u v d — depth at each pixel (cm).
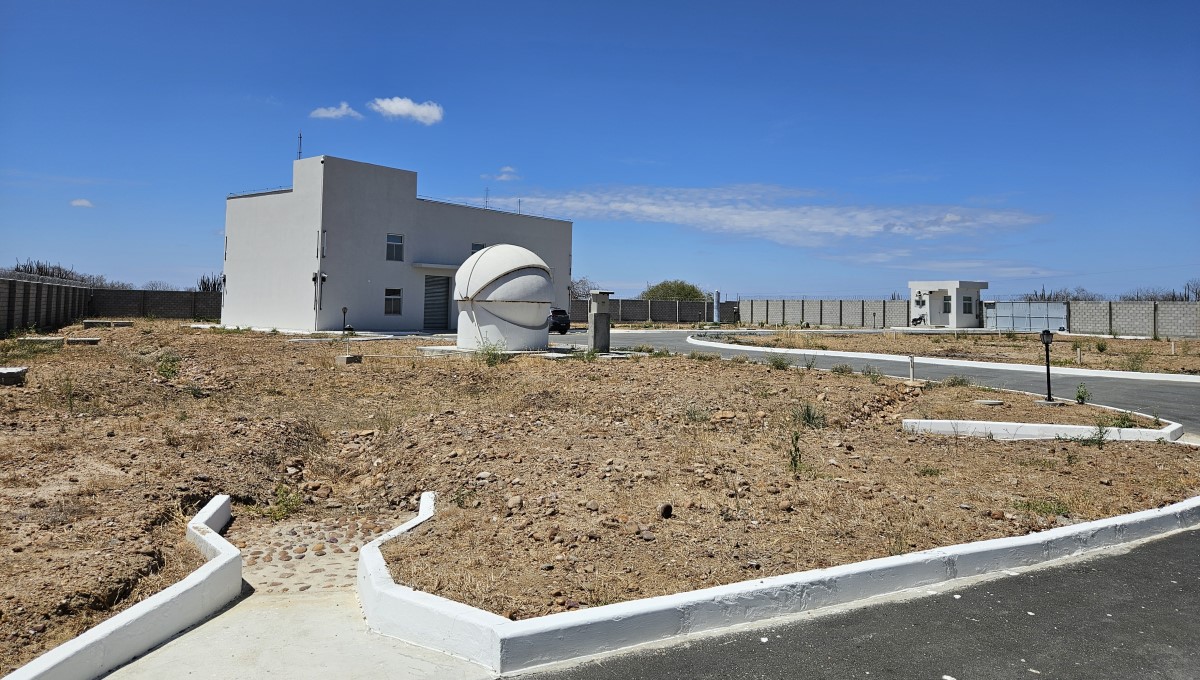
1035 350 2792
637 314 5556
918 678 380
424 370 1644
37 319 3033
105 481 693
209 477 744
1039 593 502
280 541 634
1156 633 438
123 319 3891
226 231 3553
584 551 533
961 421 1095
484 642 397
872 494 676
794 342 2905
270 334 2922
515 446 851
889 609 472
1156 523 648
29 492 648
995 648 416
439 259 3653
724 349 2670
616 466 748
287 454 894
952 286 4591
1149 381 1816
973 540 572
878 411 1235
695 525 586
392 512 718
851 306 5384
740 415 1087
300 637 439
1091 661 400
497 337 2097
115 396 1159
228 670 393
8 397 1062
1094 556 583
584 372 1566
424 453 856
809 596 471
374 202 3350
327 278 3178
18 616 418
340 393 1368
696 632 437
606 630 413
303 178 3209
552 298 2172
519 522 595
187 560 541
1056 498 705
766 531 577
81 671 375
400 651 417
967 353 2638
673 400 1197
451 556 525
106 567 490
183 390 1278
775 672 386
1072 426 1059
